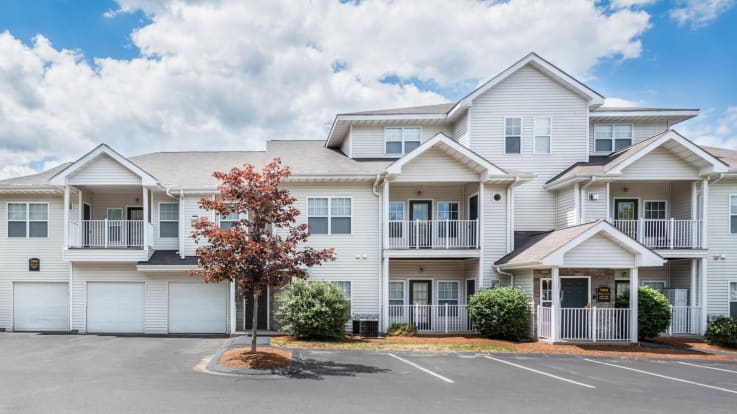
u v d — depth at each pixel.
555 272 16.36
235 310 19.16
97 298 19.84
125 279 19.84
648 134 22.69
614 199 20.92
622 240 16.25
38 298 20.27
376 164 20.97
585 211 19.61
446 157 19.31
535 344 16.64
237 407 8.84
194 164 22.48
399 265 20.86
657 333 17.62
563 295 17.77
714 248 20.09
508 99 21.39
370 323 18.45
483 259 19.50
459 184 20.61
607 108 22.97
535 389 10.67
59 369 12.20
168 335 19.00
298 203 19.84
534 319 17.36
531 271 17.66
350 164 20.97
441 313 20.55
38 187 19.67
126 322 19.80
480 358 14.39
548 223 21.14
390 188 20.95
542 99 21.42
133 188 19.91
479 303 17.72
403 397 9.76
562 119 21.42
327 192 19.86
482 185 19.36
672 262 20.84
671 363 14.35
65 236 18.86
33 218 20.33
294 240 12.95
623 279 20.73
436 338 17.94
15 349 15.29
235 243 12.19
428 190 21.06
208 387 10.37
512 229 19.72
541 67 21.28
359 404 9.19
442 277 20.97
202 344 16.39
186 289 19.86
